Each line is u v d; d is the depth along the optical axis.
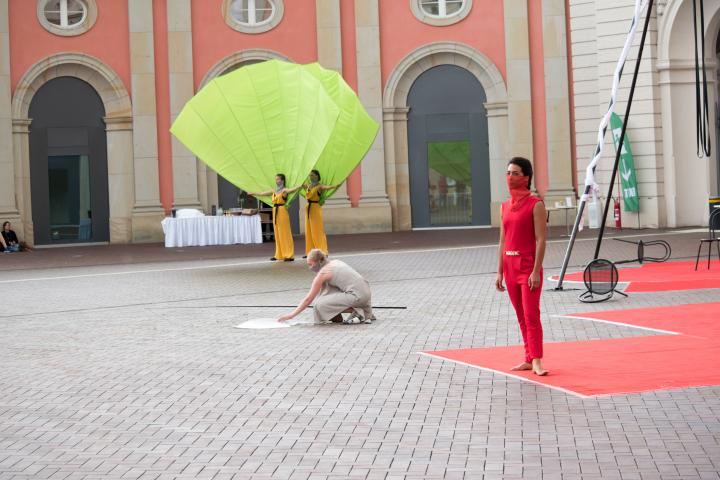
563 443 6.54
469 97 31.72
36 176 31.05
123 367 9.84
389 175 31.64
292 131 21.73
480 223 31.88
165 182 31.30
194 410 7.86
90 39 31.08
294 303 14.52
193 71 31.38
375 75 31.55
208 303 14.92
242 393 8.42
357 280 12.20
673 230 26.09
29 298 16.44
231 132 21.88
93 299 16.00
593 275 13.26
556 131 30.98
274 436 7.00
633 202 27.20
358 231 31.33
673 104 27.03
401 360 9.63
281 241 22.06
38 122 31.06
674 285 14.45
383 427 7.13
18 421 7.72
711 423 6.87
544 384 8.28
